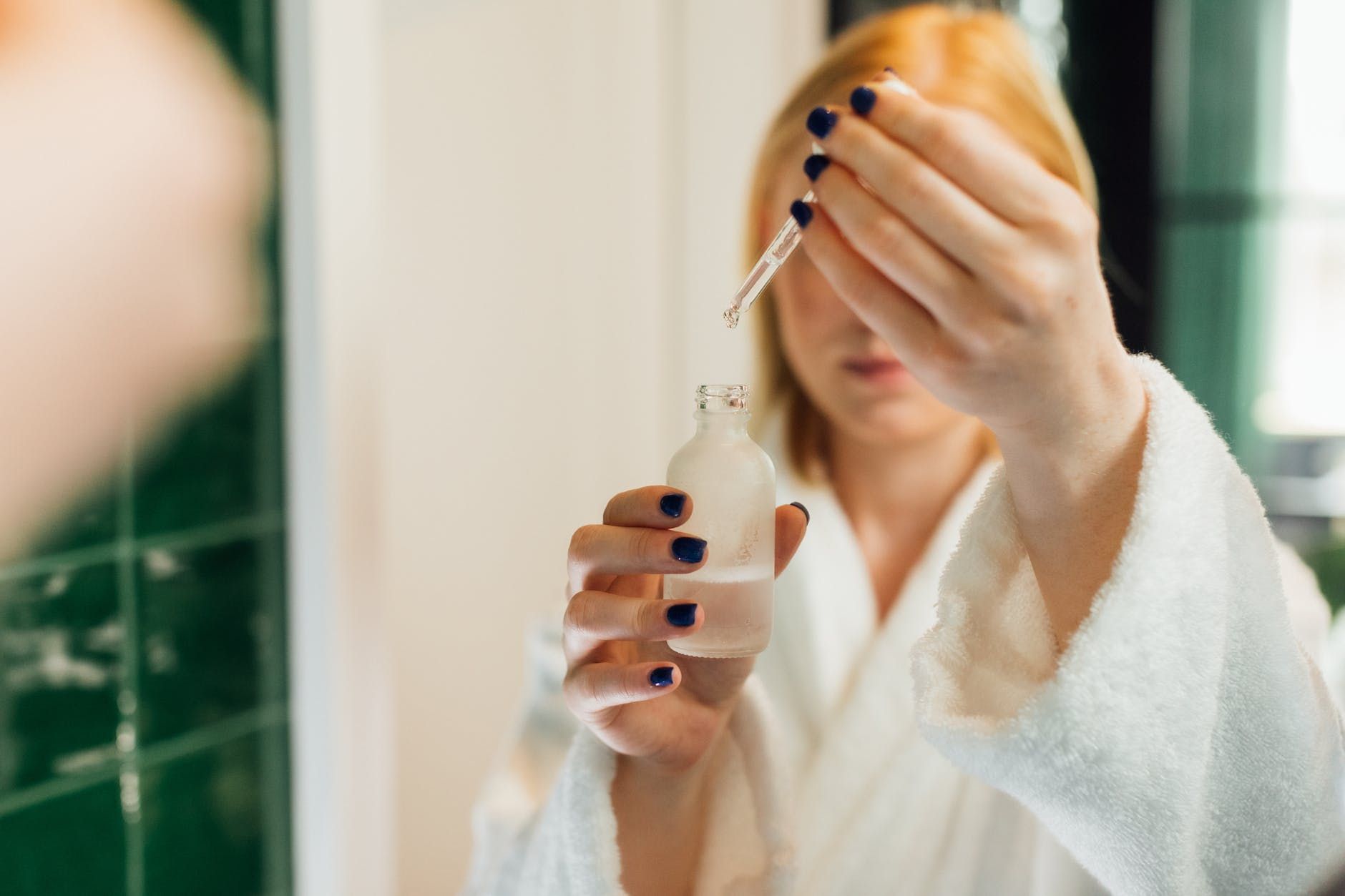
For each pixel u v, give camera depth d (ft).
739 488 2.09
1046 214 1.53
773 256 1.99
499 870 2.74
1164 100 6.97
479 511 6.13
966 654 1.89
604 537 2.00
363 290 4.38
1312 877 1.98
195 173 3.92
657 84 6.88
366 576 4.45
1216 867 1.96
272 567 4.34
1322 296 6.97
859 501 3.58
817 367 3.34
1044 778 1.75
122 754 3.85
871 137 1.57
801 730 3.36
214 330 4.04
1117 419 1.72
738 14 6.82
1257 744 1.87
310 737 4.41
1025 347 1.57
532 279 6.34
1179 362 7.16
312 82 4.13
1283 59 6.85
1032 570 1.85
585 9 6.50
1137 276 7.14
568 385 6.66
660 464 7.20
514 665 6.46
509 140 6.11
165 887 4.00
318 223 4.18
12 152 3.39
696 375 7.12
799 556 3.42
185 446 3.99
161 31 3.78
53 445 3.58
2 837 3.50
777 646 3.42
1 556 3.47
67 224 3.56
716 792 2.37
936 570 3.28
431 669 5.91
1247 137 6.95
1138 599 1.70
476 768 6.25
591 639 2.01
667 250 7.09
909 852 3.04
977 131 1.57
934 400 3.28
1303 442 7.07
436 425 5.82
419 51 5.54
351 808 4.44
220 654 4.17
